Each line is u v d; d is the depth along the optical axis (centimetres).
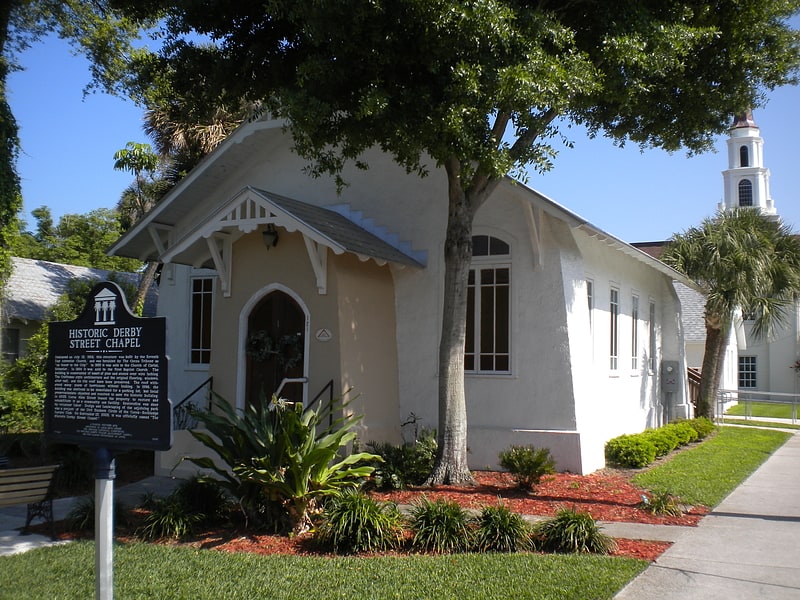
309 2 921
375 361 1287
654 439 1468
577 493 1057
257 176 1557
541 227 1277
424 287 1354
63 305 2052
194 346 1616
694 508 980
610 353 1593
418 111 973
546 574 674
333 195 1470
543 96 915
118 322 535
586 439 1243
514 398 1286
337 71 991
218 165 1534
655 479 1173
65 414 552
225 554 755
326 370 1206
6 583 667
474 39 901
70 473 1159
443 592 629
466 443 1186
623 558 731
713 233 2058
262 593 633
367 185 1436
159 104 1617
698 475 1231
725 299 2055
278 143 1538
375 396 1275
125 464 1352
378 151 1433
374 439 1252
